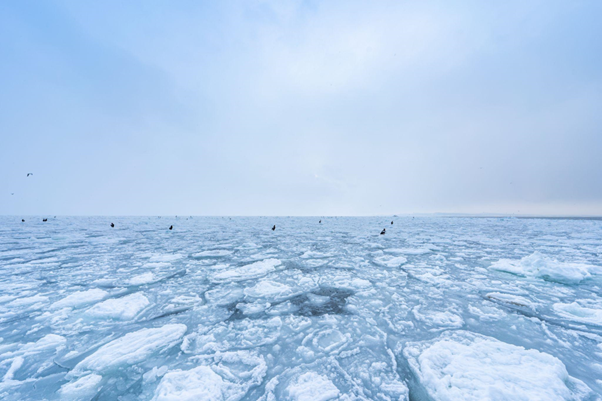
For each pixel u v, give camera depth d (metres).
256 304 4.83
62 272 6.95
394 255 9.35
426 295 5.19
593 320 3.88
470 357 2.90
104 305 4.46
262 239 14.58
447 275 6.60
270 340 3.54
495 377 2.52
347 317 4.25
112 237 15.41
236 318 4.25
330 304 4.81
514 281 6.05
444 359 2.93
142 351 3.22
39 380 2.72
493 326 3.82
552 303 4.66
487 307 4.54
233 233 18.58
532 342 3.36
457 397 2.31
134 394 2.53
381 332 3.72
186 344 3.44
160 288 5.72
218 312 4.48
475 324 3.89
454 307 4.56
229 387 2.61
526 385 2.39
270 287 5.68
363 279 6.37
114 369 2.90
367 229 22.77
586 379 2.63
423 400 2.41
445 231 19.92
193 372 2.77
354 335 3.66
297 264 7.99
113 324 4.00
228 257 9.09
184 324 4.02
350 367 2.93
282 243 12.78
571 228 22.72
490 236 15.73
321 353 3.22
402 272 6.97
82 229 21.95
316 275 6.74
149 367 2.96
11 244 12.19
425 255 9.25
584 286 5.58
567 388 2.39
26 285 5.83
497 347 3.09
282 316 4.32
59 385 2.65
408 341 3.45
